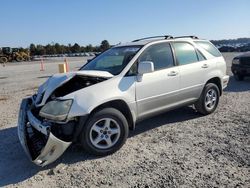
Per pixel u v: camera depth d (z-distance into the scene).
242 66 11.95
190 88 6.30
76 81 5.13
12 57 50.66
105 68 5.62
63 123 4.43
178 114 7.12
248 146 4.94
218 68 7.04
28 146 4.55
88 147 4.68
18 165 4.66
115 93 4.89
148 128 6.18
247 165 4.24
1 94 11.58
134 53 5.56
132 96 5.15
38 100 4.98
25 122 4.90
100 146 4.77
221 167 4.21
